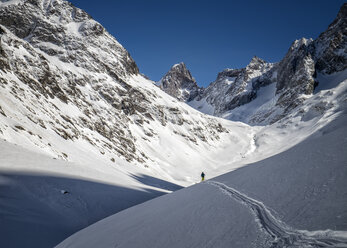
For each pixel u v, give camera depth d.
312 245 3.76
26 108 57.34
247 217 5.85
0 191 13.62
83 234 9.49
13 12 138.75
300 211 5.16
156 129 138.25
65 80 103.00
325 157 7.59
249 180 9.40
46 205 13.88
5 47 78.12
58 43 139.50
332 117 133.75
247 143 162.88
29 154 25.16
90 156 60.22
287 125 162.88
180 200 10.23
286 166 8.78
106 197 18.62
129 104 133.62
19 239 9.37
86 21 168.62
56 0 167.88
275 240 4.35
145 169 88.06
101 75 135.50
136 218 9.37
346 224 3.92
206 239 5.37
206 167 117.88
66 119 75.56
